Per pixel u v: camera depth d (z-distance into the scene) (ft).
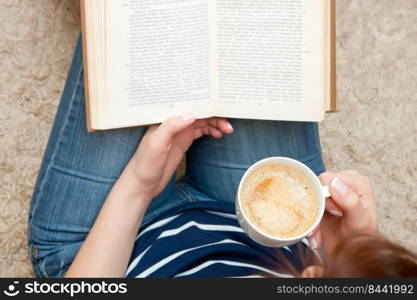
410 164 3.13
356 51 3.10
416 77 3.11
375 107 3.12
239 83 2.02
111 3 1.90
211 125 2.17
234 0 1.95
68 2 2.79
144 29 1.94
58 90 2.84
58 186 2.28
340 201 1.76
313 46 1.98
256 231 1.72
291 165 1.81
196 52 1.98
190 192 2.56
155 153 1.89
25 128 2.82
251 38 1.98
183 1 1.93
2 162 2.80
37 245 2.39
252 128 2.32
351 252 1.27
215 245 2.13
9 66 2.77
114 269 1.96
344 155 3.13
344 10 3.08
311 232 1.76
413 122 3.13
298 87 2.01
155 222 2.28
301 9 1.96
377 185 3.11
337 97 3.11
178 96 2.01
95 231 1.98
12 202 2.82
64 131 2.25
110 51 1.93
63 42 2.81
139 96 1.99
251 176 1.81
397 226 3.13
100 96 1.96
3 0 2.72
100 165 2.24
